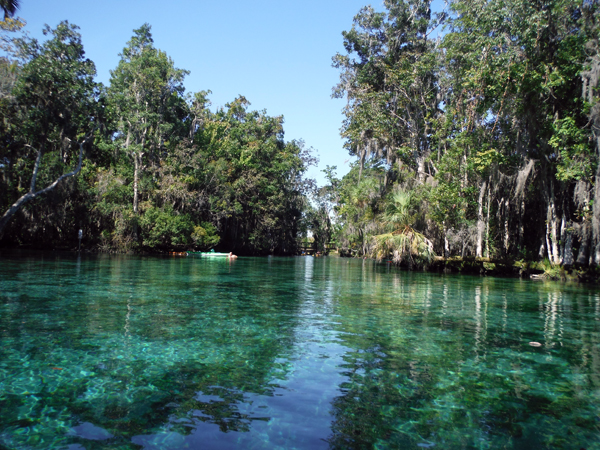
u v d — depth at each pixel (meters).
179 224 33.56
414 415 3.39
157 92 35.69
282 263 30.67
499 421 3.31
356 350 5.29
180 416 3.27
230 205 41.81
